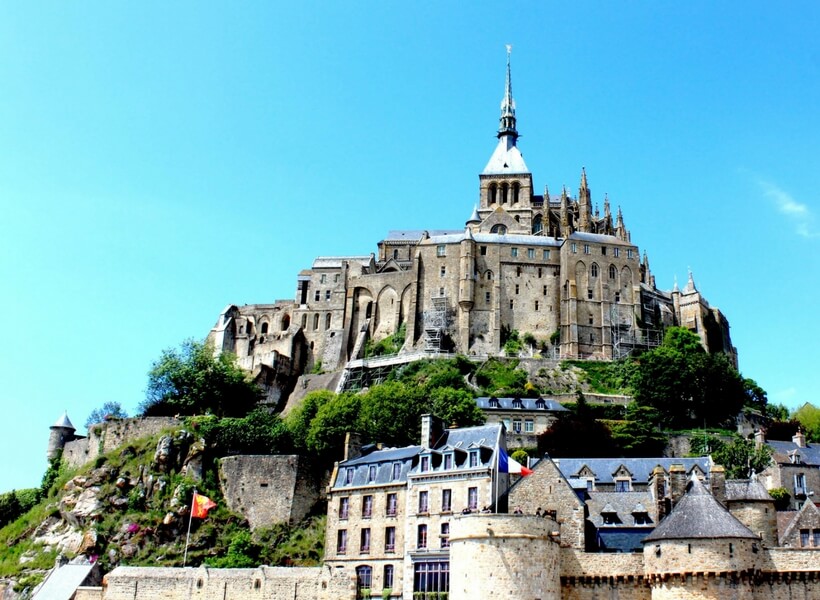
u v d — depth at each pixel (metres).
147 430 124.44
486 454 82.38
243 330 199.12
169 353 150.62
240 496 106.31
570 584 68.88
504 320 181.12
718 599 63.72
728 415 148.00
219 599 82.00
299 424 119.12
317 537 100.38
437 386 149.75
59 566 92.44
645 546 67.94
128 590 83.75
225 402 147.00
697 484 69.62
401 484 86.31
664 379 145.88
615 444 123.19
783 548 65.69
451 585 67.62
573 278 180.00
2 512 124.12
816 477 101.69
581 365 168.12
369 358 179.25
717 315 194.75
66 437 137.25
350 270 196.88
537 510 71.56
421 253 187.12
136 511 106.94
